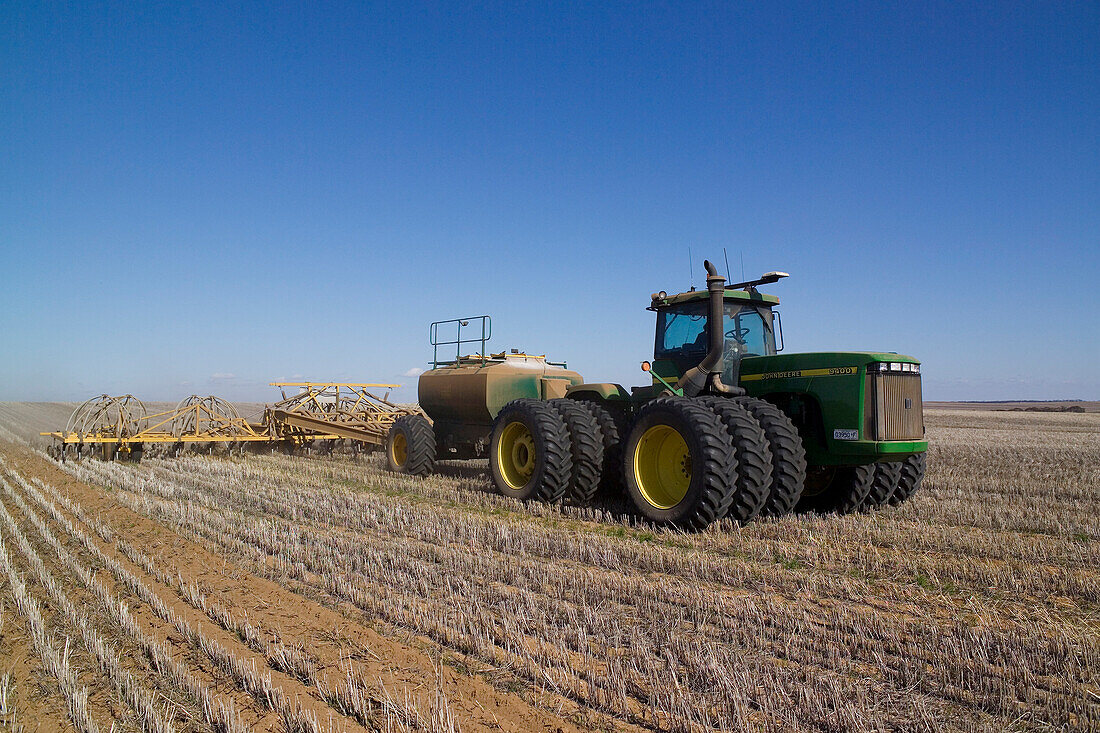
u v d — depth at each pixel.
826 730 3.05
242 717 3.30
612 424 8.48
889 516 7.85
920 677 3.52
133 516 7.82
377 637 4.20
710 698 3.33
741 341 8.23
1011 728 3.03
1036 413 51.91
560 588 4.99
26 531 7.05
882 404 6.92
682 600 4.67
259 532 6.79
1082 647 3.84
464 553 5.94
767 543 6.30
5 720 3.29
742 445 6.68
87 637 4.16
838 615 4.33
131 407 13.36
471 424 11.11
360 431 12.92
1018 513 7.99
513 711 3.31
